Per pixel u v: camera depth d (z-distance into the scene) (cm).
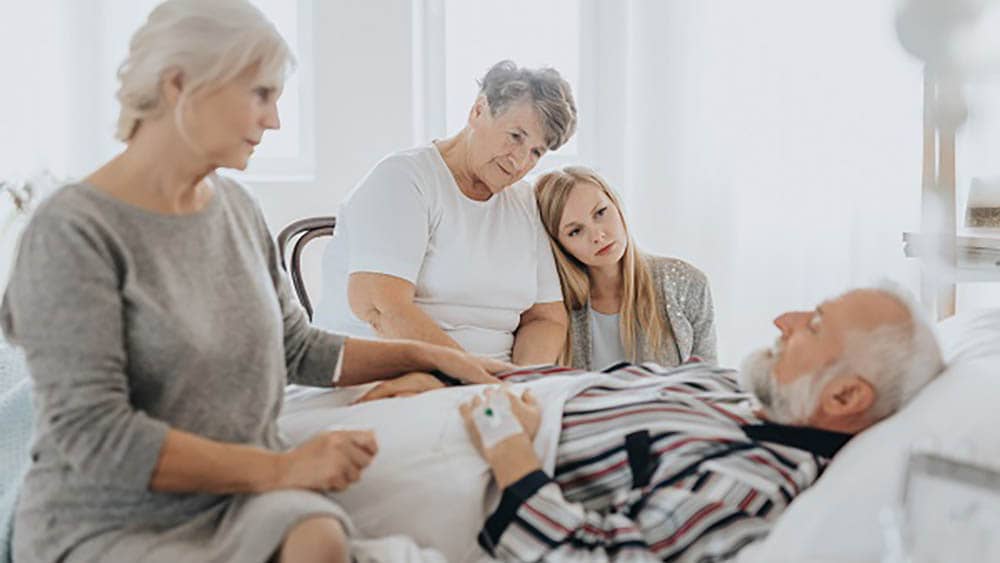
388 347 181
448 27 361
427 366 181
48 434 137
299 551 131
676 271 242
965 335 171
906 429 138
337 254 237
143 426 132
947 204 271
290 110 362
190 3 140
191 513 142
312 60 344
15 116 327
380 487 153
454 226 228
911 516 126
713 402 160
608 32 357
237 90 141
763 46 351
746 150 356
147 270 138
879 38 347
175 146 140
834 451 149
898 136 350
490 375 182
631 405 157
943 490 126
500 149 221
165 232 140
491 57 364
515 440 152
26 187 279
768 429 151
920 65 345
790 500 144
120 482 132
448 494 151
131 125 141
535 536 142
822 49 350
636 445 151
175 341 138
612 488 152
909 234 275
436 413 162
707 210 359
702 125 357
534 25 365
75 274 131
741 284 361
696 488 142
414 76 349
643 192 360
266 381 150
